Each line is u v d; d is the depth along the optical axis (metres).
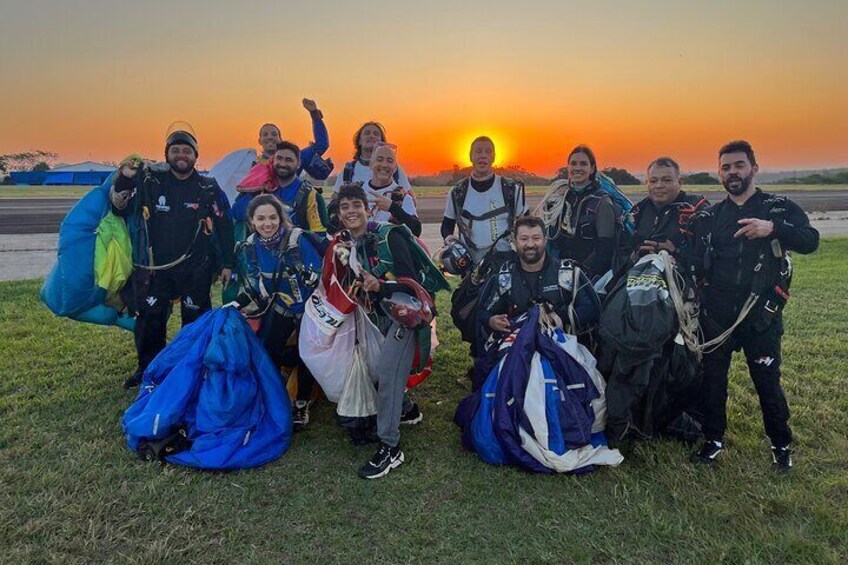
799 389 4.67
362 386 3.62
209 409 3.53
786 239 3.13
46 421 4.02
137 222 4.46
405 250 3.49
